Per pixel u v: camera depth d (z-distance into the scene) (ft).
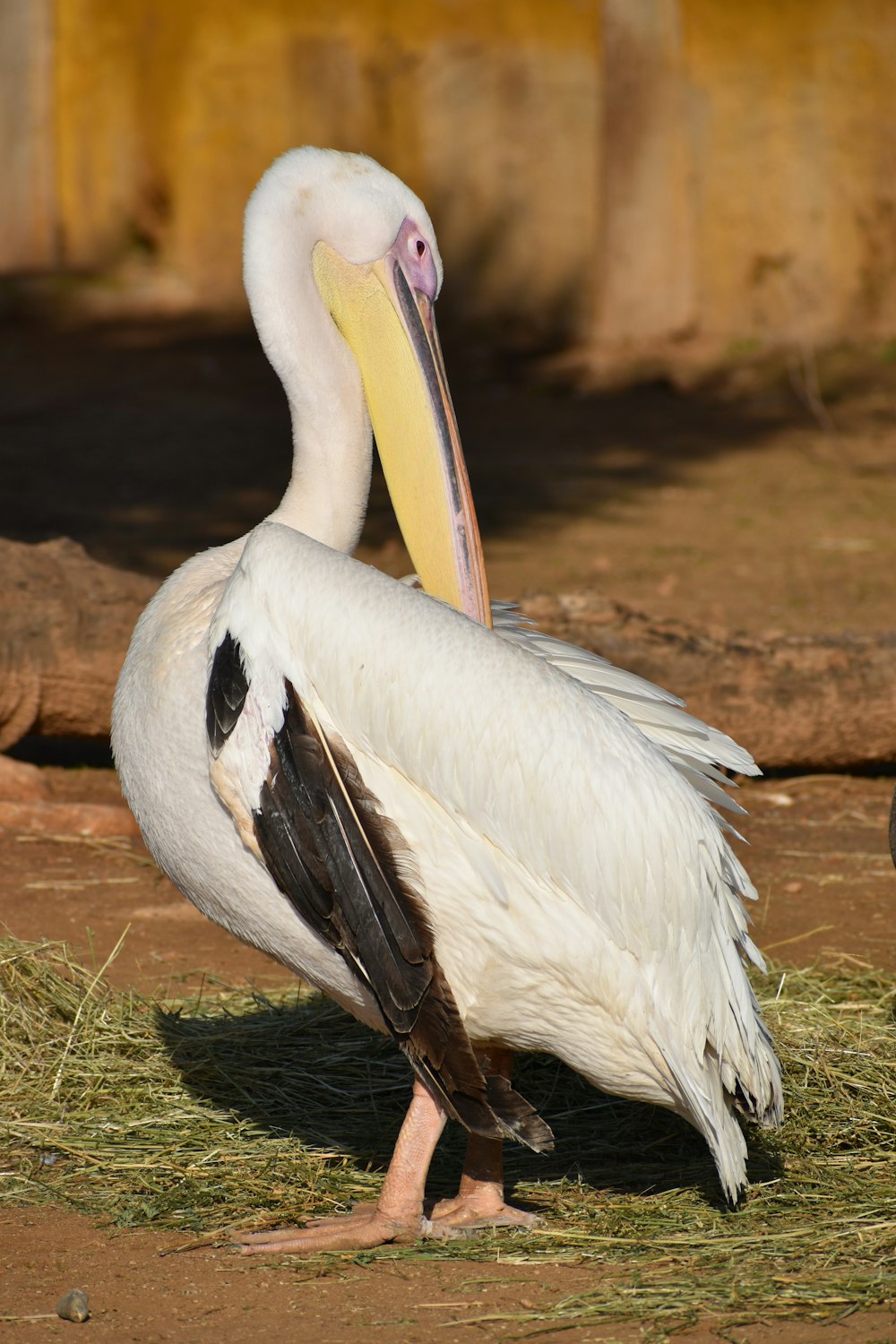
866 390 93.45
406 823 18.19
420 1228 18.75
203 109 121.08
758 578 61.31
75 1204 19.66
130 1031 24.80
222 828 19.06
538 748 17.71
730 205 99.91
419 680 17.78
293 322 21.12
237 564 19.16
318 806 18.10
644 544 67.26
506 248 110.42
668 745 20.70
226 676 18.51
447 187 111.75
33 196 127.13
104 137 125.49
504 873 18.03
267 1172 20.67
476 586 21.07
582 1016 18.52
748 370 97.66
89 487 76.79
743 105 98.53
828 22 95.66
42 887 32.68
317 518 21.21
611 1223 19.06
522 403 96.53
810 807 39.81
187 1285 17.54
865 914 31.32
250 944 20.35
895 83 94.63
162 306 121.08
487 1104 18.01
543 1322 16.46
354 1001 19.36
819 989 26.55
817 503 75.15
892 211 95.81
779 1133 21.47
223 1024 25.41
